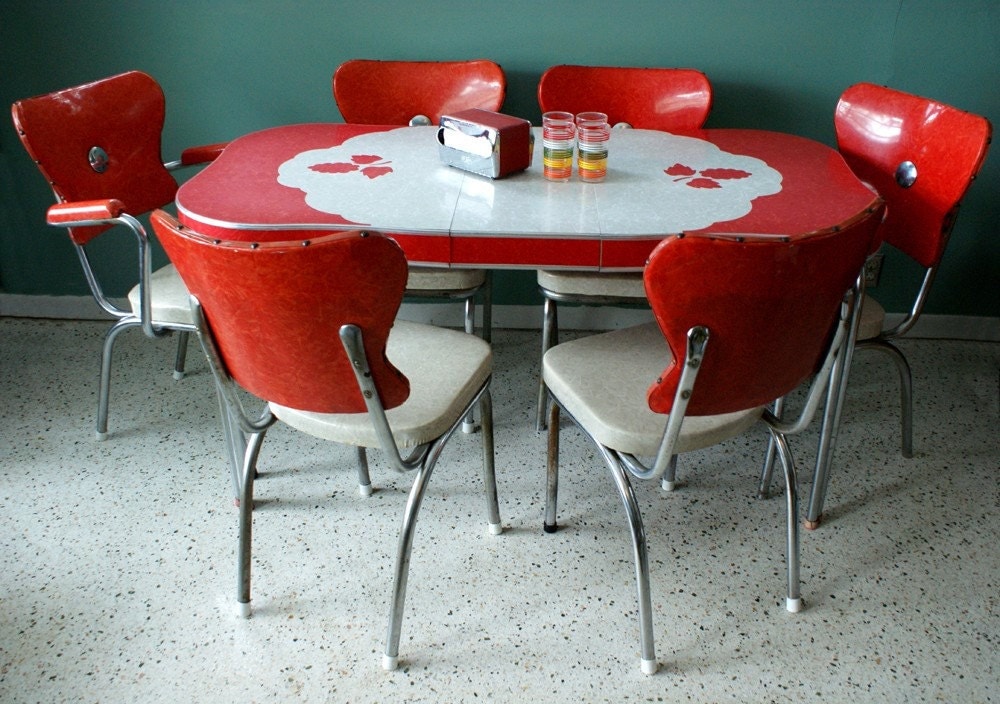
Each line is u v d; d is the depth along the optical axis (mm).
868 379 2594
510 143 1864
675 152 2080
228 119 2674
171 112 2658
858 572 1858
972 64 2504
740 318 1249
